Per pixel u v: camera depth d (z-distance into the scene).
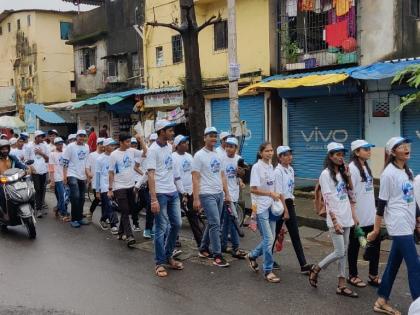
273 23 15.05
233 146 7.68
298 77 13.15
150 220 8.93
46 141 13.20
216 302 5.71
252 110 15.60
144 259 7.59
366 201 6.13
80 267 7.18
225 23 16.39
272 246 6.49
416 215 5.40
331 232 5.87
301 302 5.66
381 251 7.92
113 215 9.44
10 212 9.24
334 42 13.50
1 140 9.68
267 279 6.45
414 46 12.34
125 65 21.80
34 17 30.53
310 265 6.71
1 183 9.28
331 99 13.62
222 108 16.83
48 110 25.84
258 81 15.05
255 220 6.55
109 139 9.77
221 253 7.29
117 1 22.03
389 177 5.19
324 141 13.91
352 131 13.21
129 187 8.63
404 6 12.34
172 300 5.79
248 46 15.66
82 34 24.80
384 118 12.45
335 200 5.81
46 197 14.58
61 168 10.97
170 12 18.61
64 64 31.41
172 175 7.00
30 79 31.33
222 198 7.23
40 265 7.30
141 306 5.61
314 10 14.10
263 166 6.49
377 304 5.34
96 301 5.79
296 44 14.48
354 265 6.23
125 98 19.97
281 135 15.23
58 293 6.07
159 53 19.48
